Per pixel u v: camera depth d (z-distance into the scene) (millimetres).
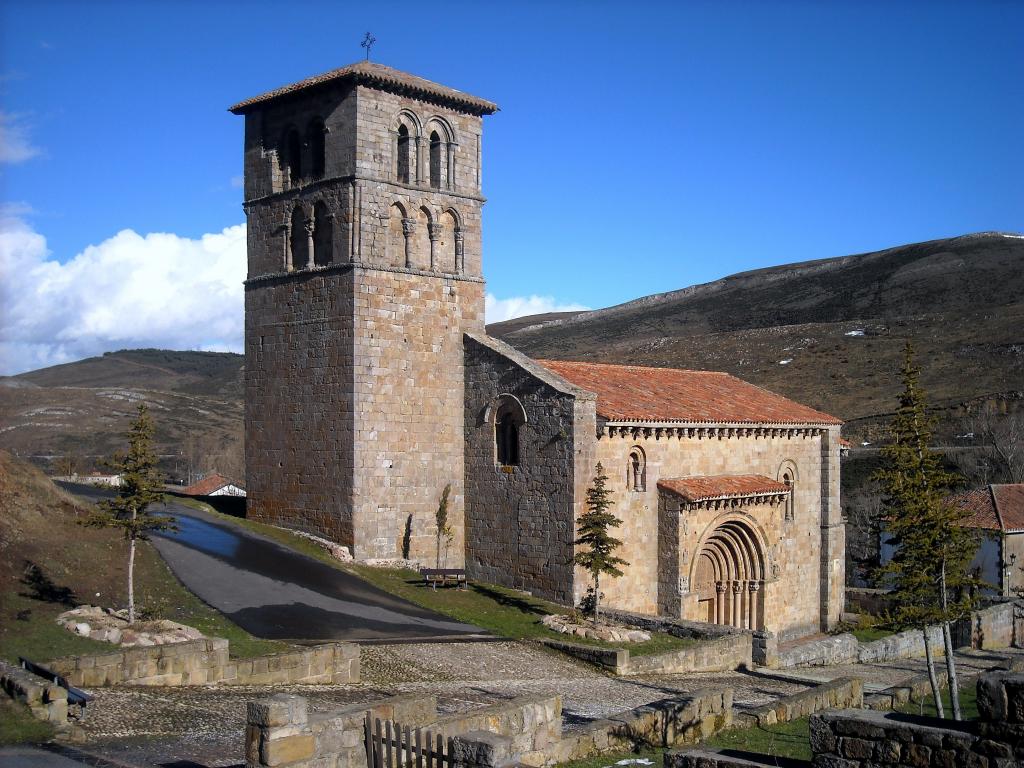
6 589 29984
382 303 43156
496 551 43406
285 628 31766
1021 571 56656
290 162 46062
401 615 35812
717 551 46000
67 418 126750
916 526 29953
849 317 174625
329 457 43406
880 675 38719
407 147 44562
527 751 19047
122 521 28172
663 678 32469
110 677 23141
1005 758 12320
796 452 50875
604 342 199875
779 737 22984
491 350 44094
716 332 186000
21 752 17828
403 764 15875
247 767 15188
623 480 41875
